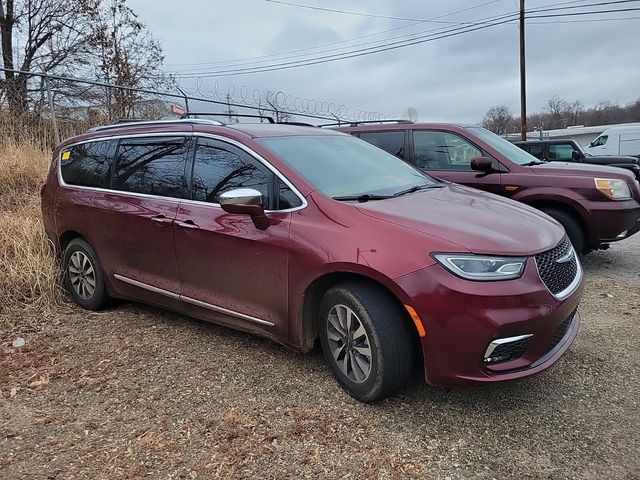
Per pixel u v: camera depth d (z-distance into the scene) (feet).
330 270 10.36
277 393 11.06
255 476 8.57
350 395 10.75
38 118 31.09
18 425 10.18
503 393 10.93
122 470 8.77
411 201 11.58
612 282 18.80
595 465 8.68
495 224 10.51
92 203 15.34
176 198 13.35
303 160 12.26
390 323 9.93
